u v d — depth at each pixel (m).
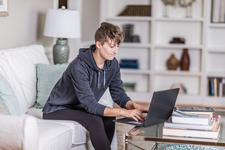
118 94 2.21
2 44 2.74
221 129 1.80
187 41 4.88
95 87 2.12
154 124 1.75
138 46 4.85
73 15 3.14
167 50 4.95
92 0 4.83
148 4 4.93
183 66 4.83
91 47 2.05
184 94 4.85
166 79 5.01
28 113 2.32
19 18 3.01
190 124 1.60
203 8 4.69
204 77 4.73
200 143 1.55
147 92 4.96
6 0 2.69
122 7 5.02
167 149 1.90
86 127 2.00
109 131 2.05
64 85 2.11
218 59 4.86
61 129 1.89
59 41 3.26
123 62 4.98
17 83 2.20
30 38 3.26
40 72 2.53
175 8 4.84
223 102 4.72
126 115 1.81
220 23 4.66
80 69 1.98
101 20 4.91
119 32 1.90
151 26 4.79
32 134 1.52
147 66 5.04
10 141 1.54
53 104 2.14
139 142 1.74
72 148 2.01
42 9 3.53
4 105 1.81
